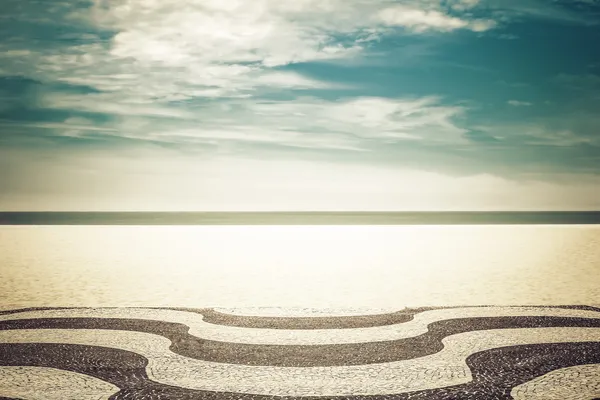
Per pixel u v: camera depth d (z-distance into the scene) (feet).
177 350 22.75
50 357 21.59
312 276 46.83
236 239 91.81
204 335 25.43
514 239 90.63
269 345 23.65
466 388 17.90
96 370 19.93
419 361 21.13
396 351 22.62
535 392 17.44
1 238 88.28
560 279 44.57
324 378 19.08
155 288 40.04
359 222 230.48
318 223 211.20
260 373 19.67
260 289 39.73
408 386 18.17
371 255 65.46
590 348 22.86
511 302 34.14
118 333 25.79
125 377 19.12
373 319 29.07
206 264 55.47
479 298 35.70
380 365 20.66
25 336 25.08
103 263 55.67
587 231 111.34
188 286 41.04
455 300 34.96
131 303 33.96
